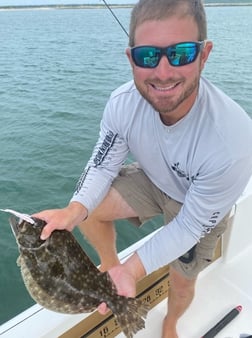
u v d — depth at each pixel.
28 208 2.00
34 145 2.76
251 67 5.41
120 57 6.29
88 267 0.56
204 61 0.55
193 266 0.74
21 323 0.69
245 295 0.93
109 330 0.78
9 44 7.92
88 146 2.75
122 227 1.74
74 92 4.29
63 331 0.71
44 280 0.51
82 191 0.70
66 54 6.70
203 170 0.60
